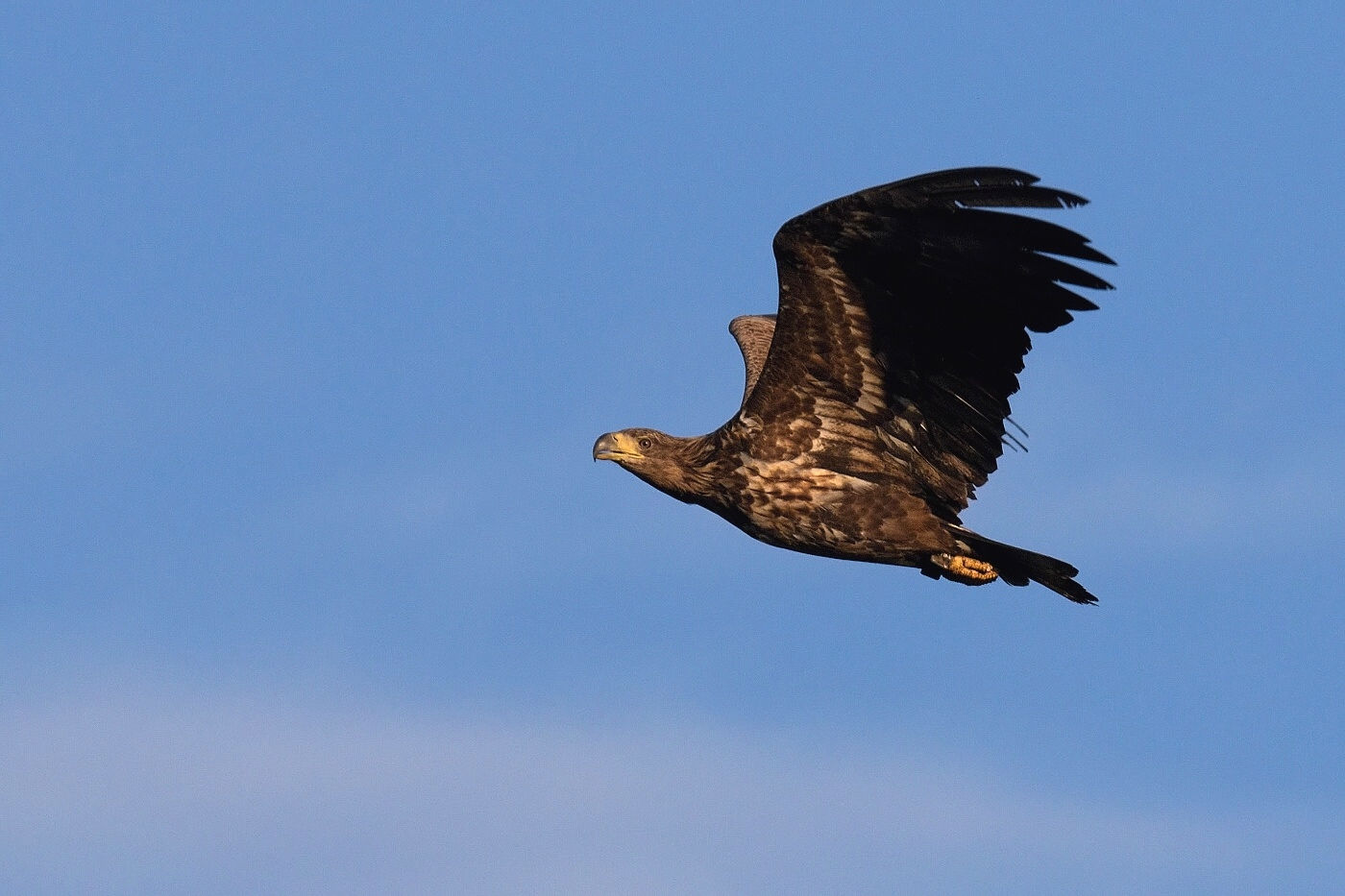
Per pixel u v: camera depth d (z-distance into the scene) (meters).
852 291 17.98
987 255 17.33
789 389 18.70
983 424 18.42
